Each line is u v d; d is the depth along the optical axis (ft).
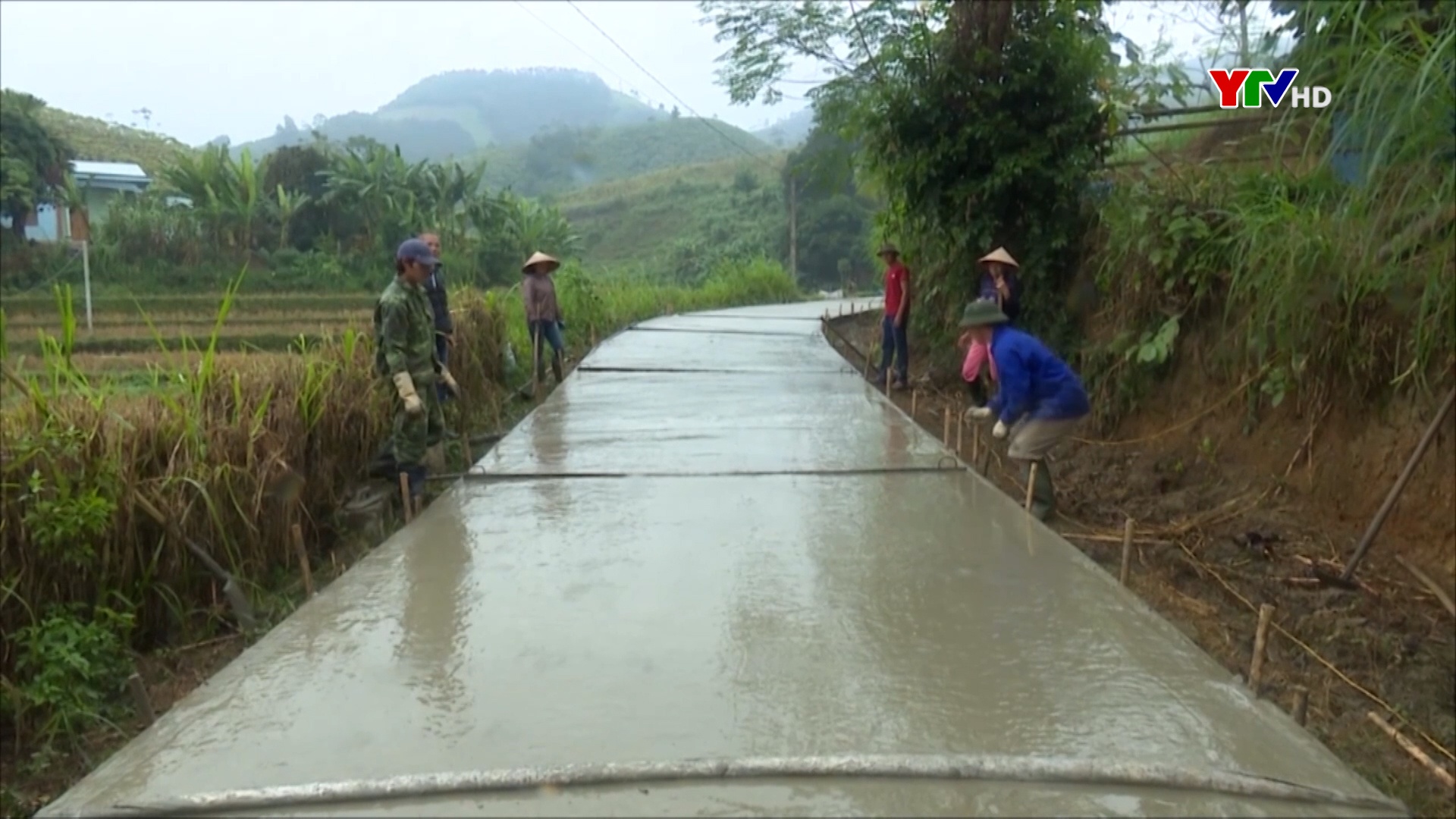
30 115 67.92
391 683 8.98
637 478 17.20
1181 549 16.85
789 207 120.37
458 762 7.47
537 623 10.46
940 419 26.35
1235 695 8.66
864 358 39.45
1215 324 20.66
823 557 12.73
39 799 10.08
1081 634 10.07
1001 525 14.20
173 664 12.87
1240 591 15.26
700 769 7.29
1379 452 16.74
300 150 76.48
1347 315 16.65
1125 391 22.50
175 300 61.16
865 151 31.42
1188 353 21.38
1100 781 7.17
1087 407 17.83
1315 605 14.70
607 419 23.07
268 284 66.80
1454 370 15.53
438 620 10.57
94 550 12.29
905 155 28.40
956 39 27.04
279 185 71.87
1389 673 12.84
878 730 7.97
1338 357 17.25
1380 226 14.46
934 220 28.91
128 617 12.27
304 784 7.14
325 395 17.34
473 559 12.75
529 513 14.97
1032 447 17.85
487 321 27.91
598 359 35.40
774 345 40.50
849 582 11.72
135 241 67.10
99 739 11.10
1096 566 12.37
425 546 13.37
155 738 7.96
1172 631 10.18
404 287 17.52
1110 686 8.82
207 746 7.80
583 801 6.97
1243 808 6.87
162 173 72.23
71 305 14.11
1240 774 7.23
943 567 12.28
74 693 11.14
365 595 11.39
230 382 15.88
